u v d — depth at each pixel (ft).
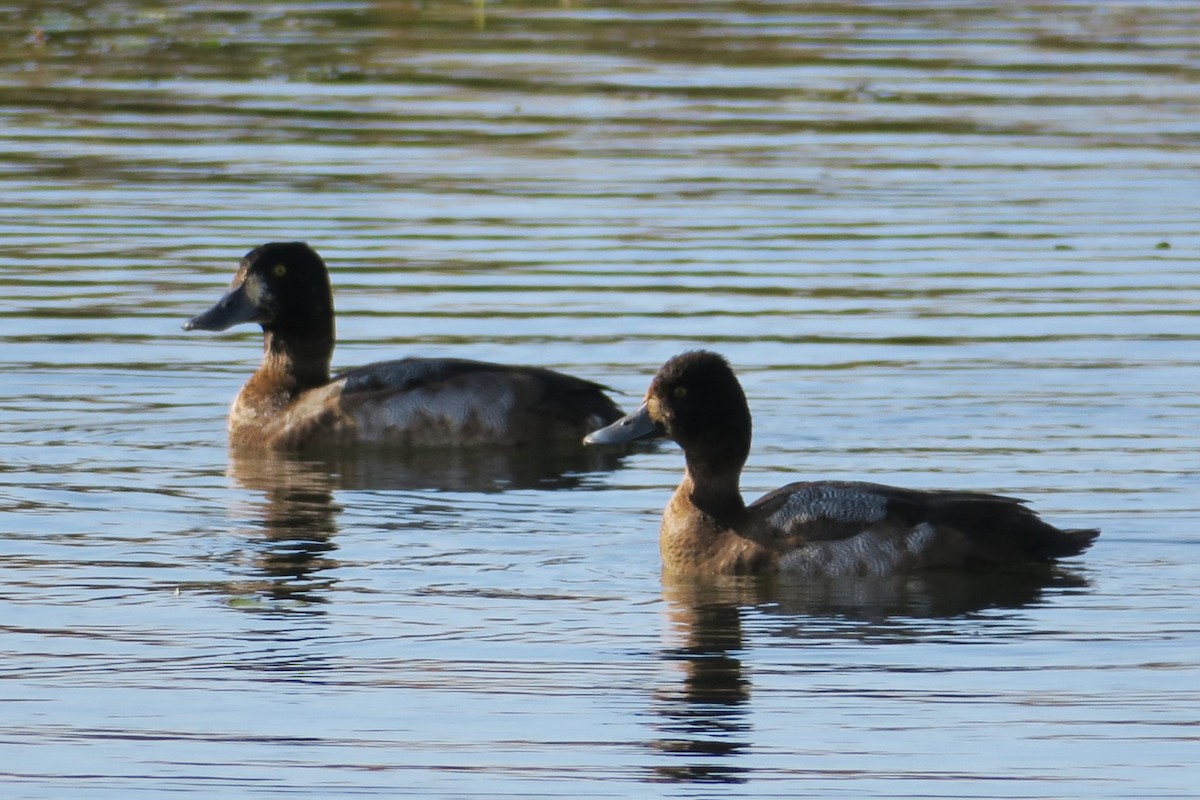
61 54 101.45
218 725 33.45
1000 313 62.18
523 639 37.37
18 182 77.56
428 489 48.37
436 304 63.41
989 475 47.39
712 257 68.80
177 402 55.83
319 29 108.88
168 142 84.43
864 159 83.25
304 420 53.16
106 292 64.69
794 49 104.94
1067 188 78.54
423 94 93.86
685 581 41.29
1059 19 115.14
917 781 31.35
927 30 111.14
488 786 31.14
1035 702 34.35
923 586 40.63
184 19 111.14
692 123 89.20
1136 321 61.31
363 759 32.09
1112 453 49.11
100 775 31.48
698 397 42.34
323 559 42.22
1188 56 104.53
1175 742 32.68
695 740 32.86
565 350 58.85
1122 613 38.70
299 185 77.92
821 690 34.91
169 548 42.91
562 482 49.16
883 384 54.85
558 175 80.18
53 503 46.24
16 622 38.06
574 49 104.27
